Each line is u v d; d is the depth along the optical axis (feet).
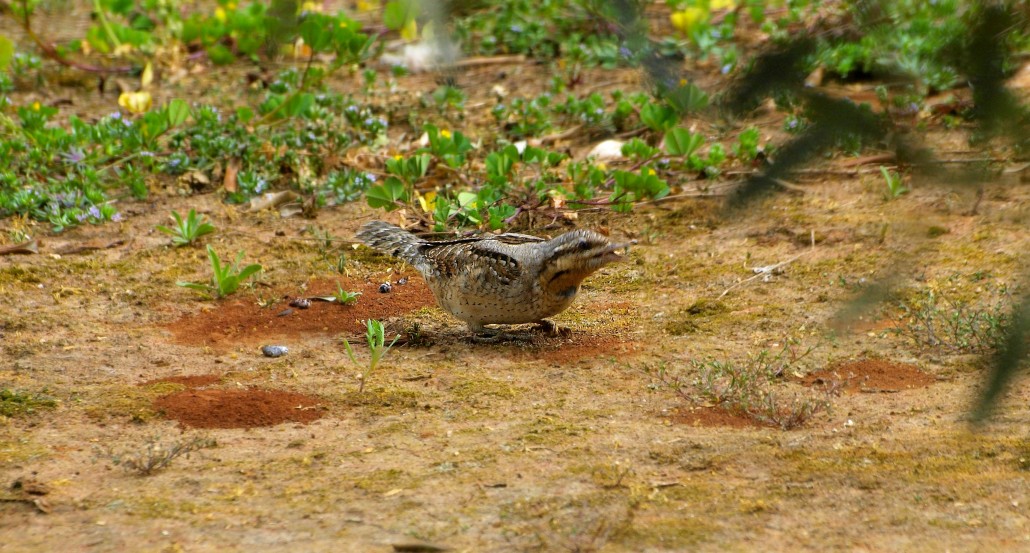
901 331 37.06
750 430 30.91
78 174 54.44
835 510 25.81
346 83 69.26
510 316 37.99
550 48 72.54
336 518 25.93
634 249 47.62
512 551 24.11
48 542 24.99
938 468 27.73
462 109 63.00
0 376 35.60
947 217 45.42
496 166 51.75
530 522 25.52
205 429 31.60
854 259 44.06
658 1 67.41
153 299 42.80
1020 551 23.36
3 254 46.68
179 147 57.31
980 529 24.52
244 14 74.49
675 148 53.01
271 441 30.68
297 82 67.10
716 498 26.58
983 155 12.73
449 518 25.79
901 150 12.39
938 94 46.96
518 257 37.45
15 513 26.45
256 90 67.15
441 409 32.96
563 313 41.55
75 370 36.27
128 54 73.82
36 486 27.61
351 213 51.98
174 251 47.62
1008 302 38.01
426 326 40.50
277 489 27.58
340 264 45.93
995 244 43.06
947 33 13.76
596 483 27.58
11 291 43.19
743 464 28.58
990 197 45.96
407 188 51.62
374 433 31.17
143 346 38.40
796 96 11.86
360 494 27.17
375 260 47.14
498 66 71.72
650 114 55.62
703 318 40.24
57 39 78.79
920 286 40.60
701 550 24.00
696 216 50.16
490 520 25.64
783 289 42.34
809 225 47.85
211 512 26.32
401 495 27.04
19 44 77.15
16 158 55.62
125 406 33.01
